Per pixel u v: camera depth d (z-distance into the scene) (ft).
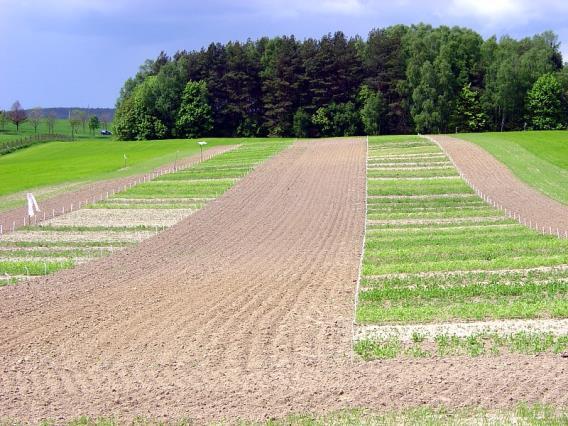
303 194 225.97
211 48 496.64
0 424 60.23
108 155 371.97
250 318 92.22
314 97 465.88
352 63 470.80
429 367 70.90
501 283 108.37
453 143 330.34
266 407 62.28
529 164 275.80
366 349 77.51
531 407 60.23
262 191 232.73
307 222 182.19
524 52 504.84
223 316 93.45
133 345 81.71
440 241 149.28
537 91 453.17
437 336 80.74
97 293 109.50
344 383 67.36
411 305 98.02
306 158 303.07
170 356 77.36
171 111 479.82
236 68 488.44
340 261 132.57
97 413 62.28
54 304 102.68
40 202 222.07
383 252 138.10
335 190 231.30
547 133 380.99
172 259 139.33
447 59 457.68
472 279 111.75
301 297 103.86
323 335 83.76
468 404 61.26
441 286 107.34
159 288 112.27
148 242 159.63
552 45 528.63
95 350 80.33
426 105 442.91
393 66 467.93
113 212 202.39
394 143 338.95
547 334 80.23
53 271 129.70
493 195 216.95
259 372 71.36
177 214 197.36
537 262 120.67
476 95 458.09
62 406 64.13
